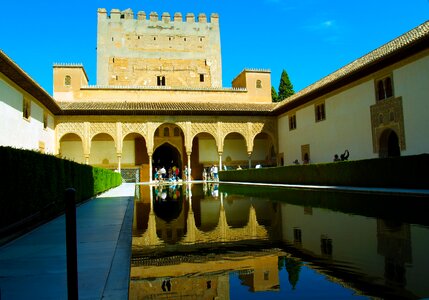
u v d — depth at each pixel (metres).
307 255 4.31
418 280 3.21
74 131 25.41
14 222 6.07
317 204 9.79
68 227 2.38
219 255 4.48
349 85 18.78
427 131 13.63
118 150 25.73
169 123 26.83
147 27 36.06
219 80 37.06
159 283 3.41
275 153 28.33
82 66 28.62
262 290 3.13
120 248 4.52
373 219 6.86
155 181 28.58
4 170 5.71
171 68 36.06
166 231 6.49
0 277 3.33
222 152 27.38
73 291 2.34
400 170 11.88
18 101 17.27
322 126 21.52
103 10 35.53
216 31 37.50
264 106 29.11
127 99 29.41
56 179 8.47
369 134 17.23
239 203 11.00
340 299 2.85
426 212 7.61
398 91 15.19
